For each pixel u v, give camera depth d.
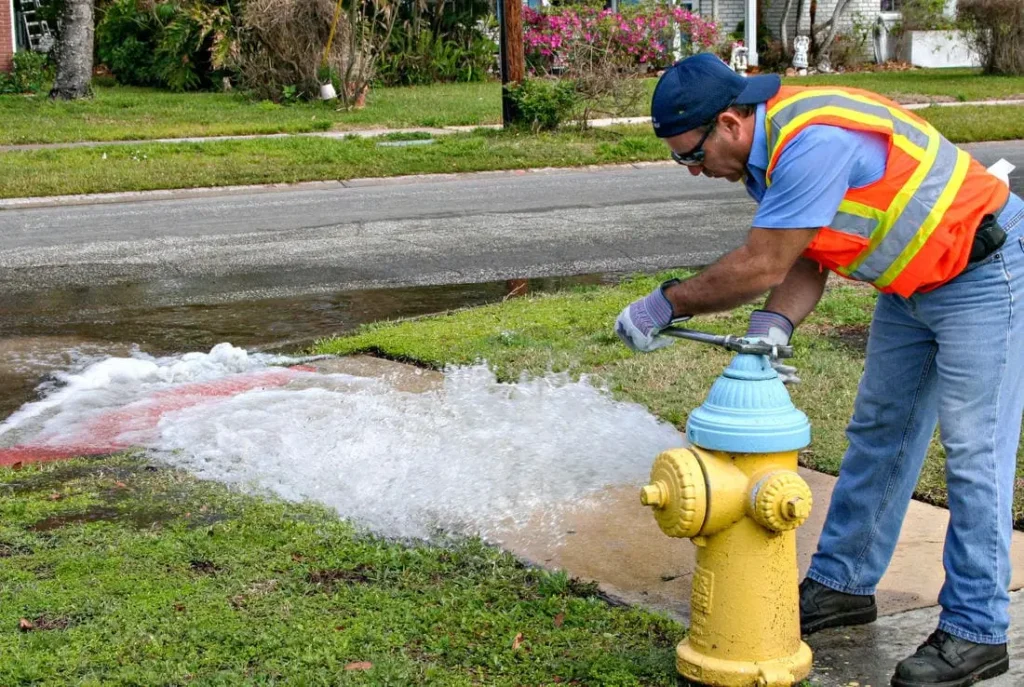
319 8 22.06
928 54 30.27
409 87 26.83
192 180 14.32
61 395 5.96
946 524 4.08
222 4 26.08
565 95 17.86
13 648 3.18
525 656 3.15
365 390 5.80
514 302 7.70
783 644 2.89
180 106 22.28
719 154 2.90
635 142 16.69
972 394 2.95
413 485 4.48
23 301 8.38
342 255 9.90
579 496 4.36
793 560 2.90
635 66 20.12
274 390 5.87
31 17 28.02
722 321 6.89
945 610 3.05
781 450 2.78
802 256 3.09
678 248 9.93
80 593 3.53
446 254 9.84
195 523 4.16
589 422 5.16
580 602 3.46
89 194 13.72
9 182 13.91
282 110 21.47
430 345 6.52
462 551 3.88
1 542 3.96
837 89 2.91
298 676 3.03
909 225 2.84
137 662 3.11
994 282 2.91
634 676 3.03
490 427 5.12
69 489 4.54
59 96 23.14
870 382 3.24
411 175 15.20
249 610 3.42
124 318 7.84
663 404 5.37
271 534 4.02
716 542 2.86
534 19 22.27
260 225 11.53
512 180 14.71
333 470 4.66
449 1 28.75
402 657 3.14
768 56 29.97
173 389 6.00
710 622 2.89
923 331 3.12
